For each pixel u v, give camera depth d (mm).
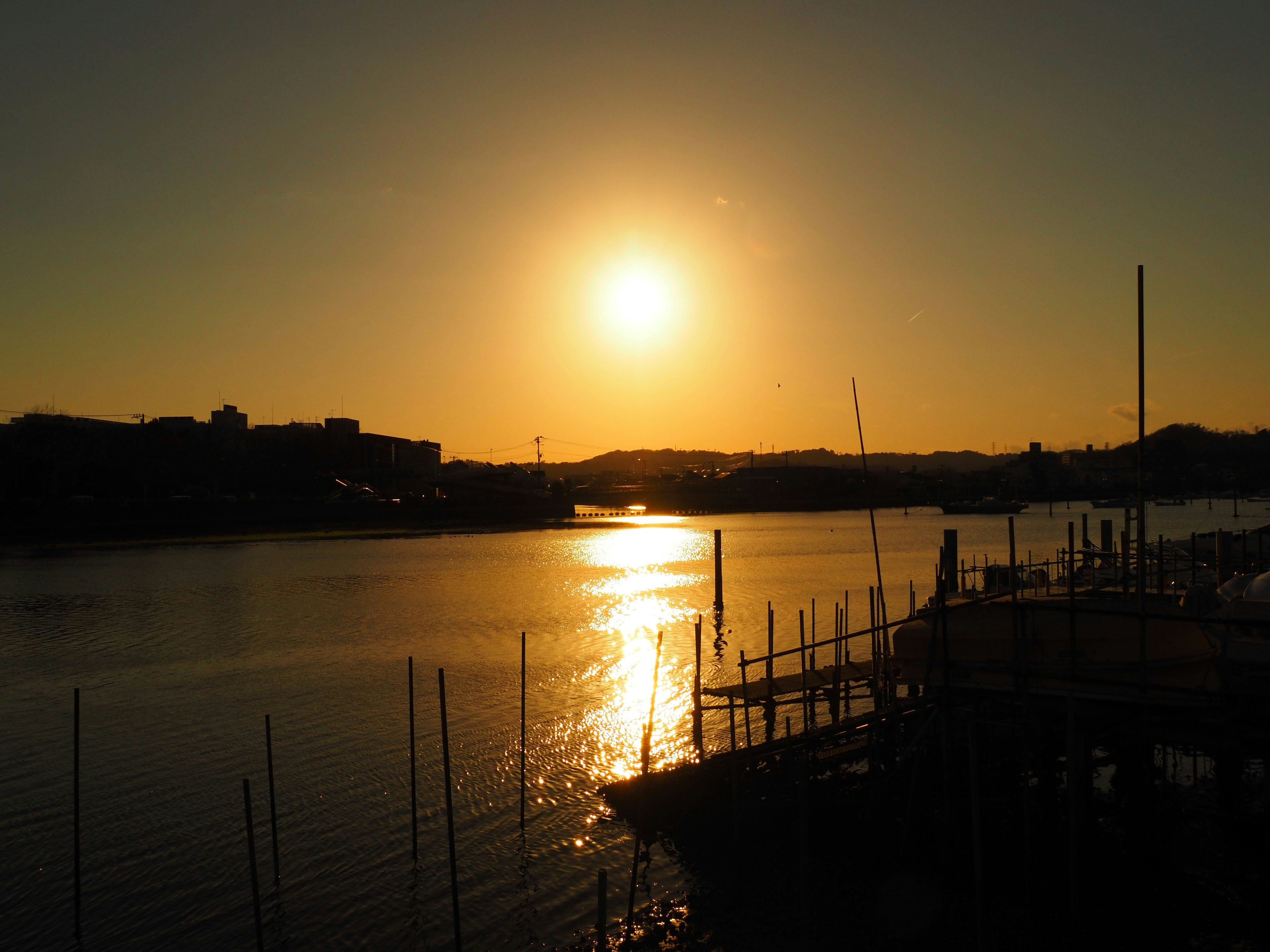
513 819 22109
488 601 62219
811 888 17719
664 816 21656
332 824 22078
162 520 132500
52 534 122938
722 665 38406
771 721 22609
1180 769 24797
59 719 31938
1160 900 16688
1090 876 17656
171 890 18953
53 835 21688
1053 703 17609
